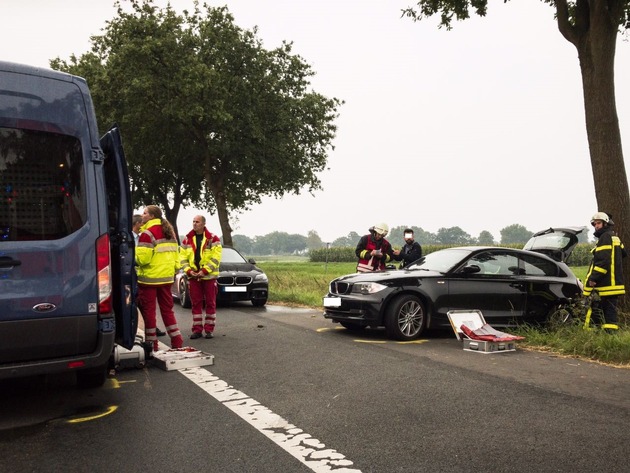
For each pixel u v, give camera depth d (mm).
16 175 4562
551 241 12289
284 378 6258
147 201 40906
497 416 4836
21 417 4883
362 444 4184
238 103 33406
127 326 5523
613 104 10562
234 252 15375
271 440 4273
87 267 4824
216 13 33469
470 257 9508
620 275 8859
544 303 9719
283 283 19781
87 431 4496
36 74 4711
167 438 4324
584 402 5254
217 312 12844
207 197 42375
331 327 10297
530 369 6684
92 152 4934
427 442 4215
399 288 8812
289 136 34844
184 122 32781
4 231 4504
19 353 4559
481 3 12633
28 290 4562
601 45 10500
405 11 13281
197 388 5848
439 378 6211
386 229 12180
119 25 32281
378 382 6039
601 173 10539
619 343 7441
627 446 4109
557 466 3750
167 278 7672
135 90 30562
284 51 36156
